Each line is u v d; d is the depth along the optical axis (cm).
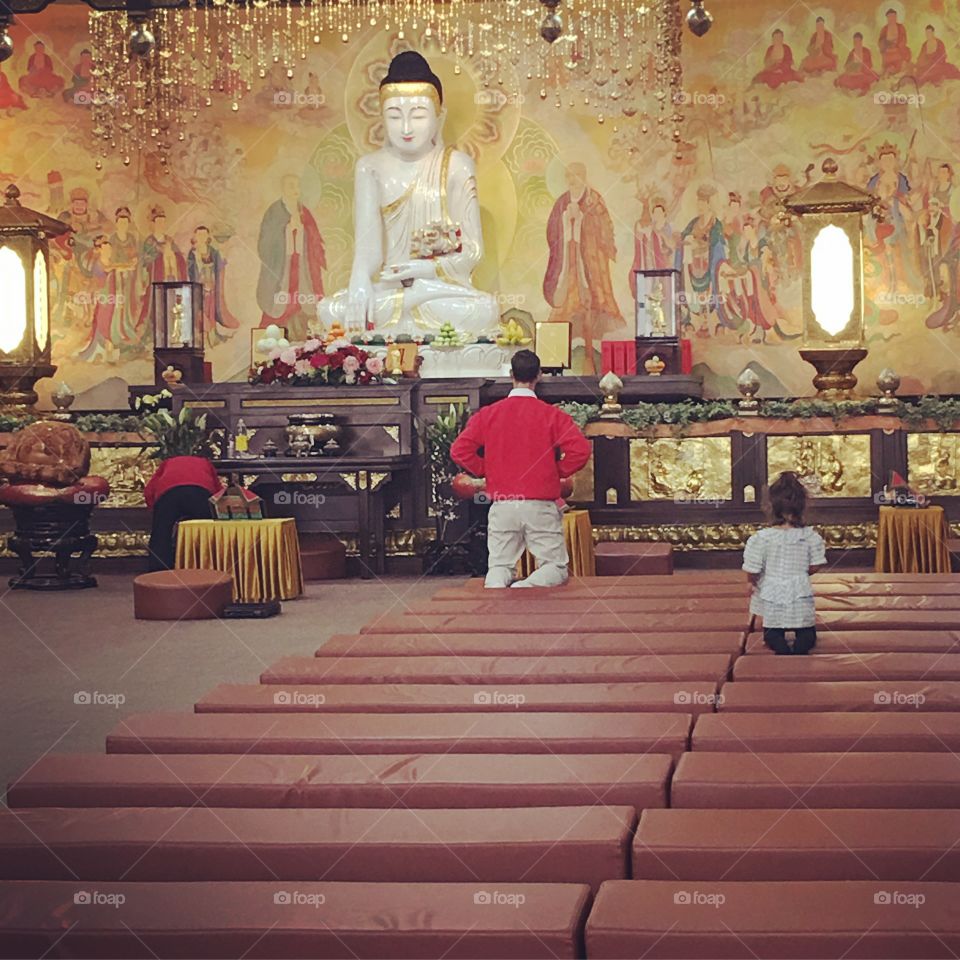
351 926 344
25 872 399
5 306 1476
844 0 1611
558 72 1650
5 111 1675
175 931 346
